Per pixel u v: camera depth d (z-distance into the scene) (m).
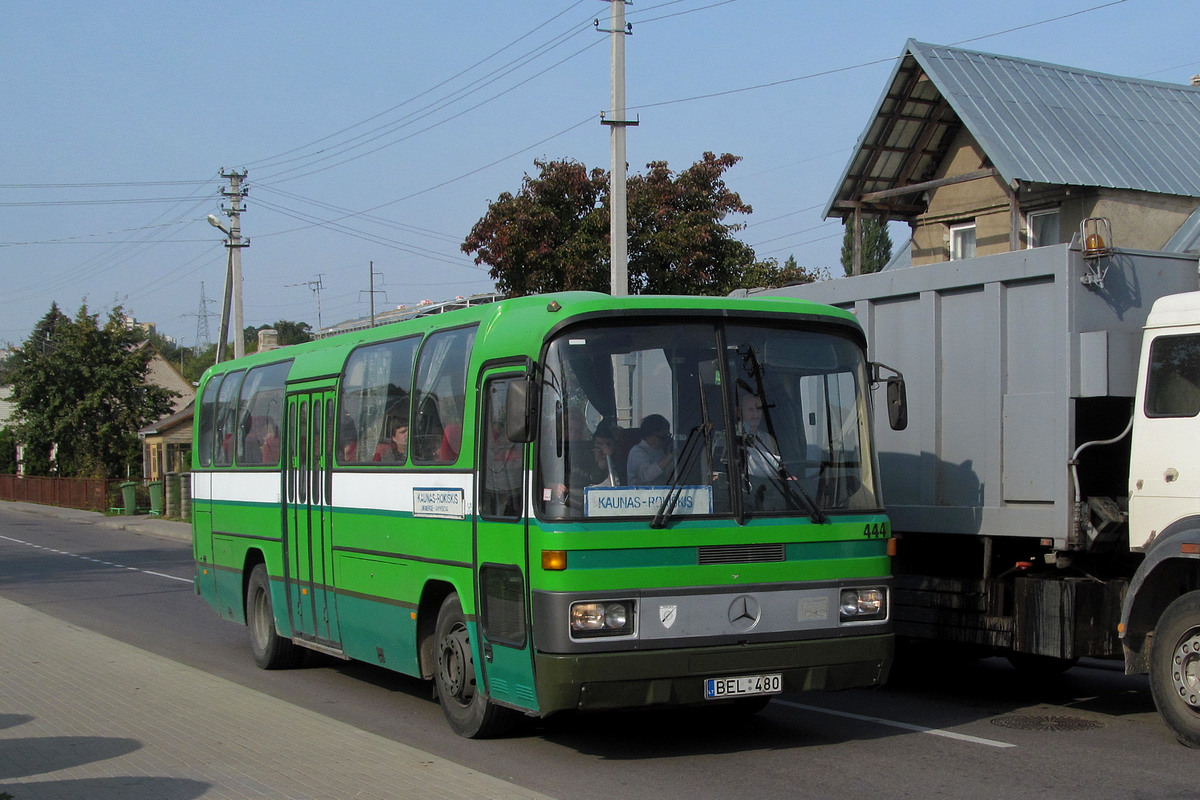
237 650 14.24
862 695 10.72
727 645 7.73
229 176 37.06
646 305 8.03
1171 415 8.40
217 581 14.39
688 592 7.67
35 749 8.26
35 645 13.19
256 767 7.63
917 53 18.70
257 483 13.01
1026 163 17.16
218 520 14.33
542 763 8.12
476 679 8.58
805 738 8.83
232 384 14.24
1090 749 8.26
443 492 9.02
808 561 8.06
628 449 7.80
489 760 8.23
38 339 63.16
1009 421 9.47
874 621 8.27
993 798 6.99
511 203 22.89
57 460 57.16
